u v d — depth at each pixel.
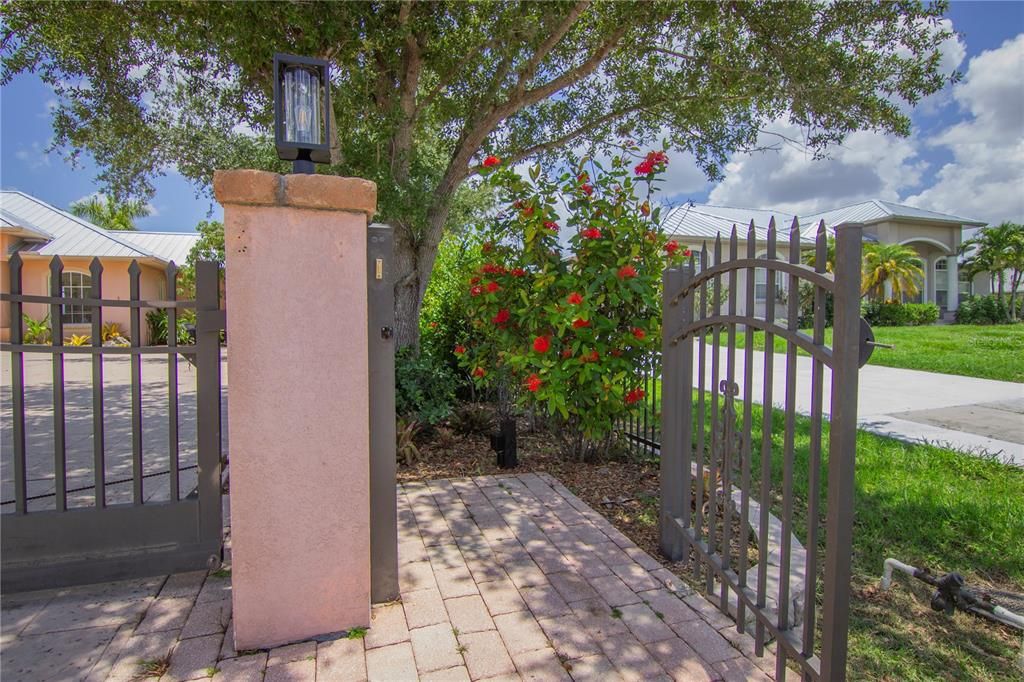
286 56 2.09
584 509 3.52
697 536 2.57
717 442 2.41
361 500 2.16
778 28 5.45
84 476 4.33
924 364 10.83
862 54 5.55
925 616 2.34
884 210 26.83
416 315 5.70
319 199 2.01
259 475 2.03
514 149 6.97
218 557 2.66
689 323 2.70
